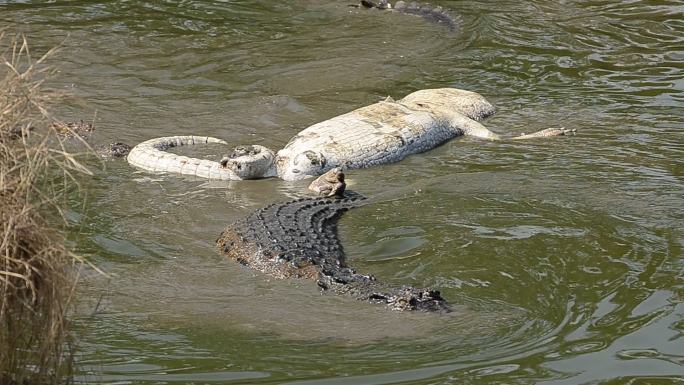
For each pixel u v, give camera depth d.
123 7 64.12
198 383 22.66
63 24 59.88
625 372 23.66
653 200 36.19
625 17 64.31
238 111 47.62
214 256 31.72
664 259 30.81
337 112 47.88
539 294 28.47
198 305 27.67
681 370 23.77
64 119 44.81
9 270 19.75
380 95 50.56
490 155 42.62
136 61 54.31
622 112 48.00
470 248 31.92
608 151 42.41
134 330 25.77
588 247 31.84
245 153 40.91
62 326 20.69
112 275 29.56
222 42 58.41
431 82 52.84
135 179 38.94
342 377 23.14
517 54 57.34
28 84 21.05
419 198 37.00
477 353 24.62
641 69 54.78
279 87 51.25
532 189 37.62
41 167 21.36
